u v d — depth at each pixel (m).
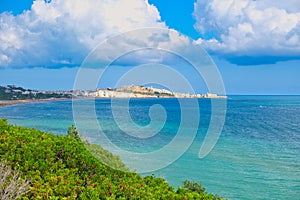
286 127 56.00
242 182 20.52
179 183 18.72
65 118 37.28
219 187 19.41
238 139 40.75
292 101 183.12
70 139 9.50
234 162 26.09
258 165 25.47
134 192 7.33
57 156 8.62
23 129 10.38
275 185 20.30
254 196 18.17
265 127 55.97
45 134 10.00
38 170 7.69
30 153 8.16
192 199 7.46
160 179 8.53
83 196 6.84
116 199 6.98
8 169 7.18
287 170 24.12
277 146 35.59
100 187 7.31
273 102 168.38
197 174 21.39
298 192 19.00
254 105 135.00
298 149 33.53
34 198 6.88
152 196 7.22
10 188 6.67
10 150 8.31
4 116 46.25
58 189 7.06
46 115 42.75
